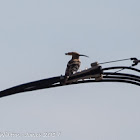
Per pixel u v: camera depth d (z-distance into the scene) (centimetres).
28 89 1753
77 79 1823
